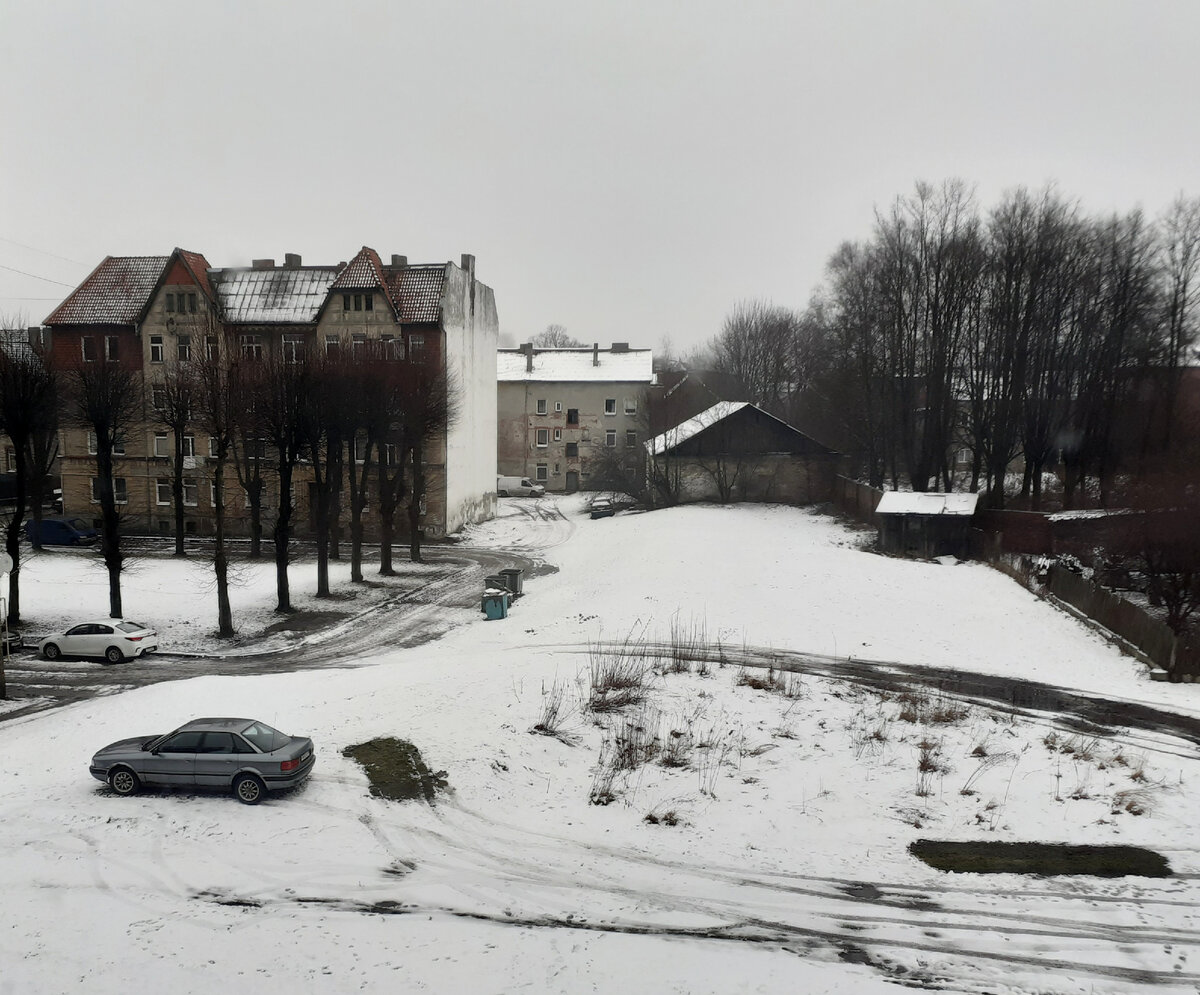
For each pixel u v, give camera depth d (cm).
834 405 6781
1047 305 4947
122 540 5197
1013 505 5253
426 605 3822
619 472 7175
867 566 3994
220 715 2020
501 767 1700
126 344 5316
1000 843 1450
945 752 1864
